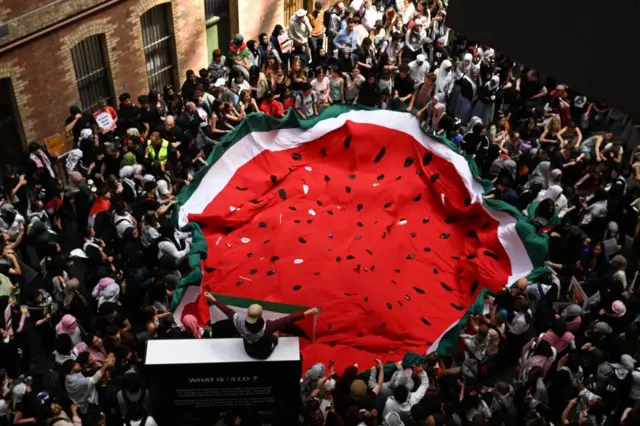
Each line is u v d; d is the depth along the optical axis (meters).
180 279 11.34
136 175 12.76
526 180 13.95
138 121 14.30
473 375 10.48
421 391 9.62
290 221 13.01
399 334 11.34
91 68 15.20
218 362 8.79
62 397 9.62
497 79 15.46
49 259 10.87
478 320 10.83
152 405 9.33
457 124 15.38
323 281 11.78
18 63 13.52
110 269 11.50
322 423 9.59
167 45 16.73
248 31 18.70
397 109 15.68
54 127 14.85
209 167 13.63
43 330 10.98
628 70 2.51
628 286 12.20
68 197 12.93
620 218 12.90
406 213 13.62
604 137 14.43
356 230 13.00
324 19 18.45
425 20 18.44
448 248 13.05
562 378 9.96
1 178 14.55
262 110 15.36
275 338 9.00
